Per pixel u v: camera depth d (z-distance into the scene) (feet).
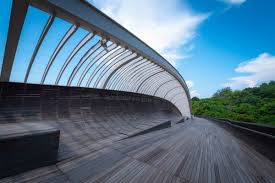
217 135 47.83
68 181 15.10
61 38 31.68
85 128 34.55
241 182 17.19
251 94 239.91
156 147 27.50
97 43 38.70
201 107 260.42
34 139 16.40
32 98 32.89
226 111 197.67
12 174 14.78
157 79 95.09
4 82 28.45
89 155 21.65
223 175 18.52
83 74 47.73
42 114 33.14
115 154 22.72
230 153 27.27
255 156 26.25
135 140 31.76
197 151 27.07
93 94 50.96
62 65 38.93
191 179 17.13
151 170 18.45
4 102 28.32
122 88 76.95
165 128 57.36
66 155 20.54
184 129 58.13
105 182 15.39
